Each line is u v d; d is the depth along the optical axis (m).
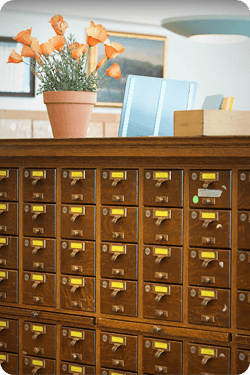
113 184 2.50
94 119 4.48
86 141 2.50
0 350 2.88
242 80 5.00
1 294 2.86
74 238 2.64
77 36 4.38
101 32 2.79
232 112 2.39
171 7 4.61
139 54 4.59
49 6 4.28
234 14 4.64
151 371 2.49
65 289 2.68
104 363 2.60
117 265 2.54
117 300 2.55
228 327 2.32
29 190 2.76
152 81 2.81
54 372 2.73
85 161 2.59
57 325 2.72
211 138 2.22
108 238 2.55
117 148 2.46
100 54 4.44
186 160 2.36
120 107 4.58
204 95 4.88
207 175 2.32
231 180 2.28
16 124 4.25
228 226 2.29
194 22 4.66
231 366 2.32
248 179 2.25
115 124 4.57
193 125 2.38
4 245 2.84
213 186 2.31
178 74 4.77
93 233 2.59
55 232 2.70
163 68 4.68
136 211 2.48
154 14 4.62
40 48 2.79
